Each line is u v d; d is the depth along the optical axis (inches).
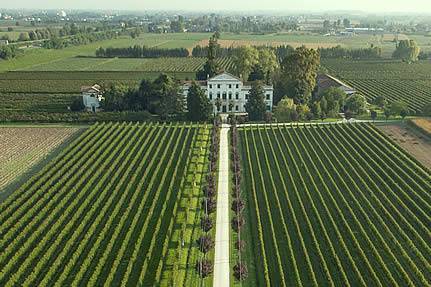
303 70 6048.2
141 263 2736.2
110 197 3410.4
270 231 3070.9
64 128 5388.8
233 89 5979.3
